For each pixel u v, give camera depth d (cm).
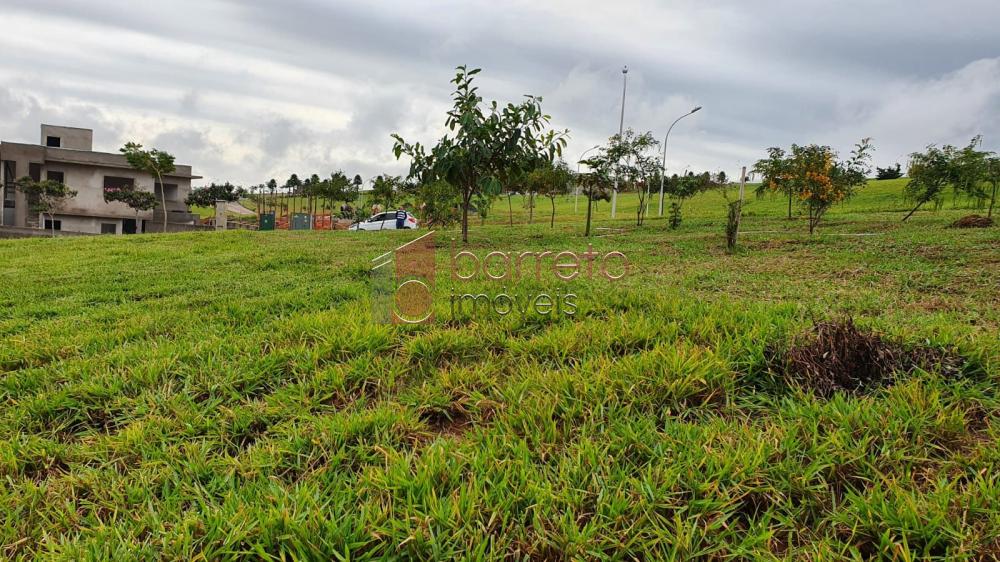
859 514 192
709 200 3750
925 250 805
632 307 441
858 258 766
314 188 3869
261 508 207
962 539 173
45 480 248
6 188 3350
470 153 1077
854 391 266
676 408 274
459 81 1066
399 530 191
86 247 1234
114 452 261
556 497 204
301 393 308
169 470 240
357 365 338
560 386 290
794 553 182
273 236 1527
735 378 297
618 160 1853
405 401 300
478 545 181
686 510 200
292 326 426
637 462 233
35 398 312
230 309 508
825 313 411
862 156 1420
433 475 221
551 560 183
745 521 204
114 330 450
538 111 1080
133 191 3341
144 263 895
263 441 267
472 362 355
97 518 213
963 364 285
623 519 194
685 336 358
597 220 2480
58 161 3338
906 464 219
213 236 1507
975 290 509
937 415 242
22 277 760
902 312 419
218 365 348
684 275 659
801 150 1244
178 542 190
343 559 178
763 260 809
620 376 296
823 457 218
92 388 317
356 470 244
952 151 1460
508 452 243
